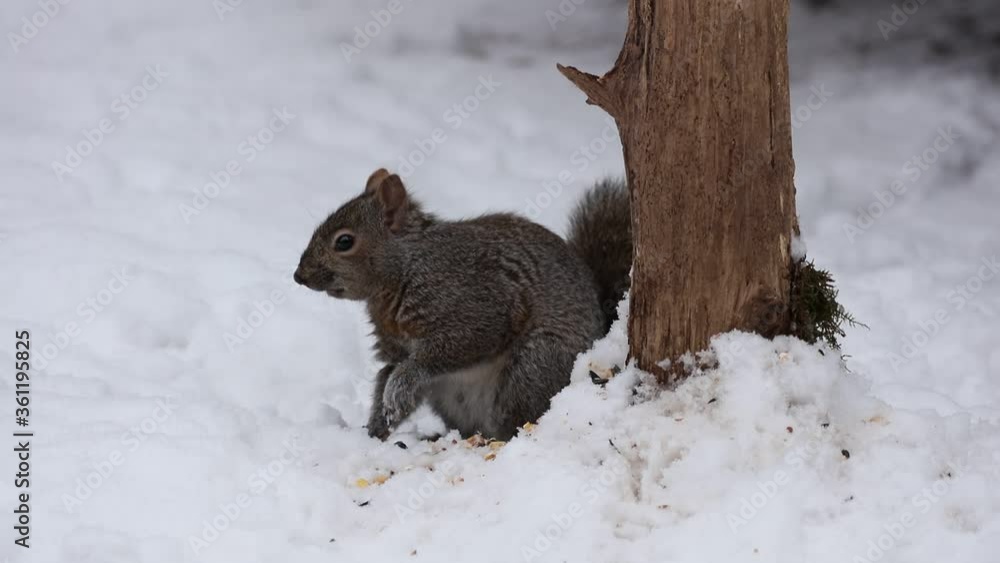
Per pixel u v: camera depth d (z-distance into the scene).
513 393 10.51
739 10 8.27
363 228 10.52
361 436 10.24
